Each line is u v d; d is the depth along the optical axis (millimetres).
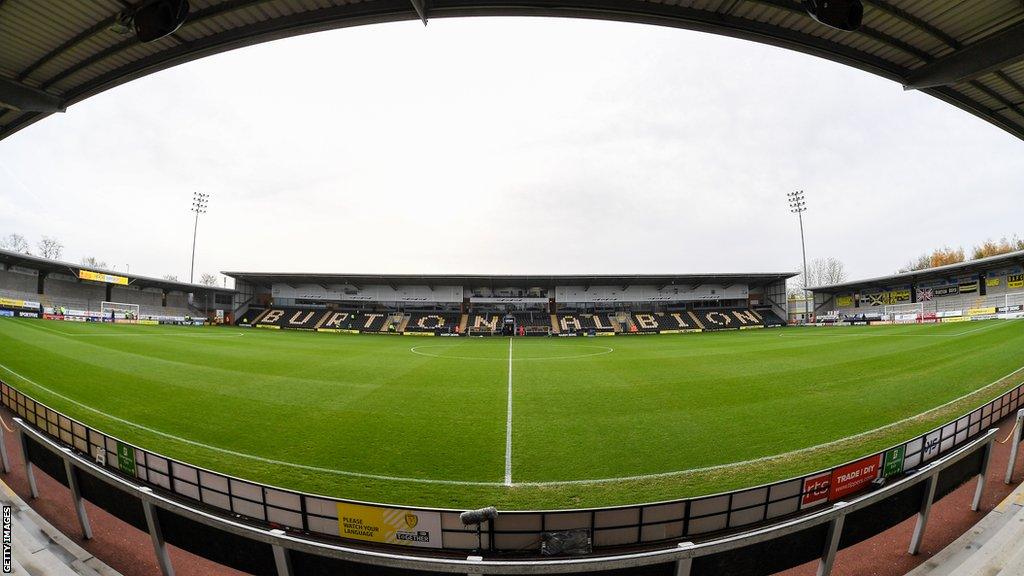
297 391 14516
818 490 4996
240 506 4863
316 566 3771
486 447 9367
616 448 9242
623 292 58844
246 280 57938
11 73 8281
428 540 4188
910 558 5254
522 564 3246
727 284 58188
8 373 14945
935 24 6977
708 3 6574
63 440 7258
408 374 18594
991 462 8000
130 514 4875
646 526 4211
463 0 6395
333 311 58094
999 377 14289
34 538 5391
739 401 12930
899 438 9406
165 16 6066
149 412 11539
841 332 38031
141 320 45406
